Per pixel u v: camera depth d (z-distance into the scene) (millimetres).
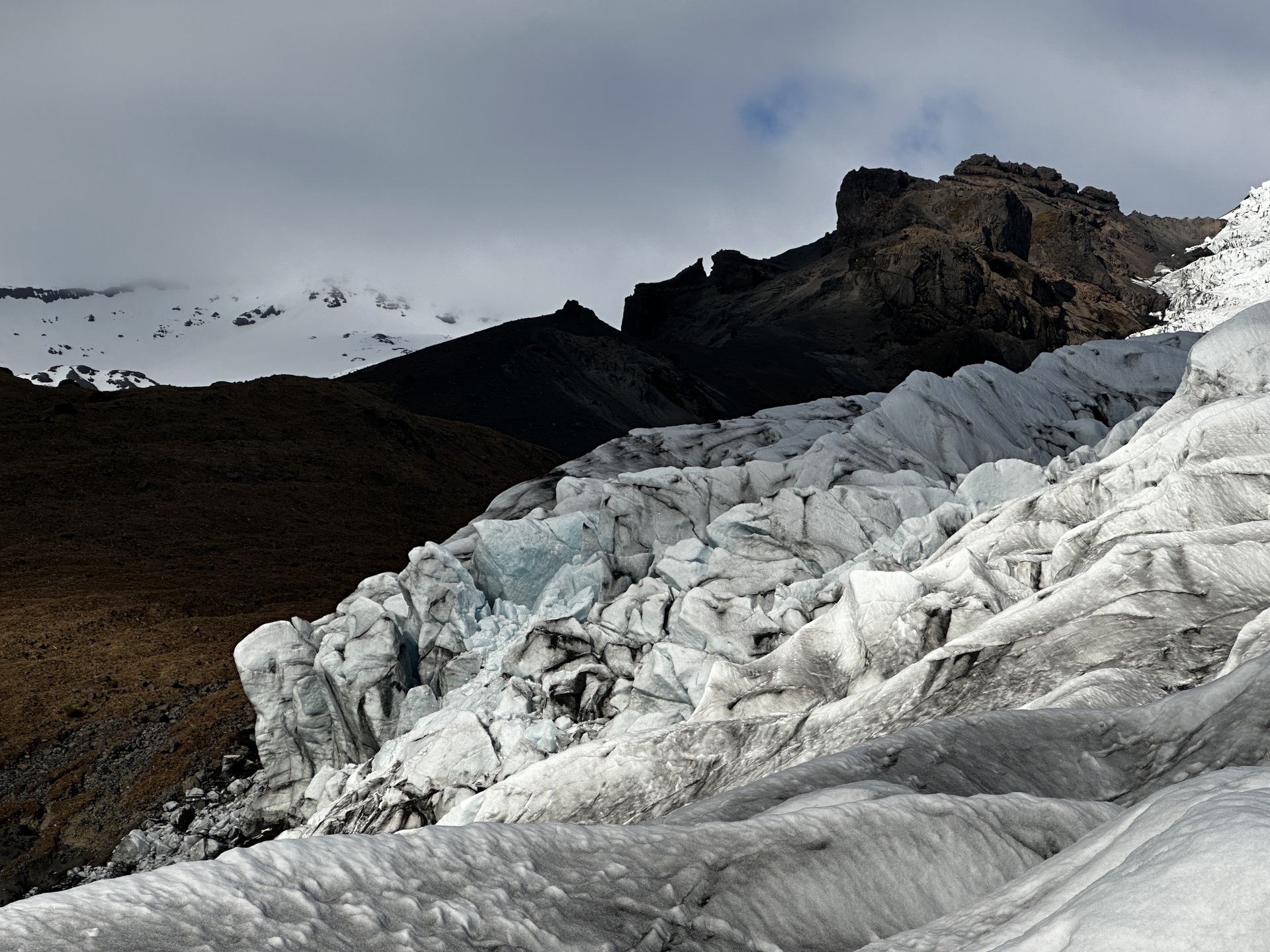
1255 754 8047
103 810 42750
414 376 191000
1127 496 26578
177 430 128125
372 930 4266
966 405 51938
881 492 39656
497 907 4602
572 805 16422
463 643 35969
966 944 4180
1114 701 12609
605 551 41438
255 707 35500
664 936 4738
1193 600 16484
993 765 8883
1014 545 26781
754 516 38812
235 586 86375
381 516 116875
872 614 21188
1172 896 3135
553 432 173000
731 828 5680
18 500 104125
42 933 3834
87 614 74312
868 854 5645
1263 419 23781
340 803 26672
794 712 18500
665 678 27047
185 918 4070
